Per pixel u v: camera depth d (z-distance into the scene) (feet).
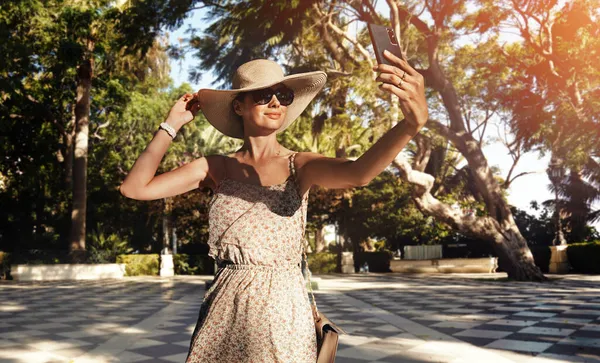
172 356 16.99
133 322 25.53
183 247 102.37
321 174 5.51
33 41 73.92
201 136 97.91
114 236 84.43
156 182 5.84
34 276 70.54
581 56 56.29
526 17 58.03
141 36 60.08
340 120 55.21
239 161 6.07
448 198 81.20
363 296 39.58
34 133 80.53
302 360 5.32
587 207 89.45
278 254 5.58
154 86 104.73
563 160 70.18
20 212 82.99
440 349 17.62
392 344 18.65
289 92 5.91
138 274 84.74
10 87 67.51
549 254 80.69
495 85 68.08
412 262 85.92
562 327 22.16
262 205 5.65
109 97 88.07
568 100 60.13
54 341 20.15
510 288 45.91
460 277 67.62
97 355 17.26
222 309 5.47
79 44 70.44
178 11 56.65
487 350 17.33
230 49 69.92
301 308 5.51
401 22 57.98
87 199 90.94
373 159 4.70
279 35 59.41
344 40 60.18
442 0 56.44
